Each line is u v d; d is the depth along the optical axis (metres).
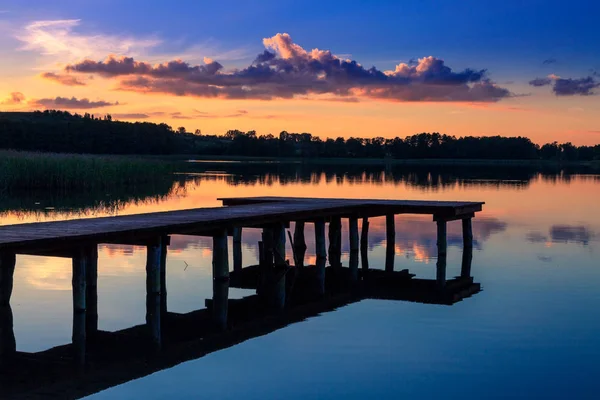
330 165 94.56
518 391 7.75
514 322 10.69
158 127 104.06
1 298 11.12
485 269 15.42
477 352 9.19
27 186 32.88
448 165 103.62
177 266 15.26
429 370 8.42
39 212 23.86
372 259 17.20
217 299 12.34
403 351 9.14
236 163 99.25
